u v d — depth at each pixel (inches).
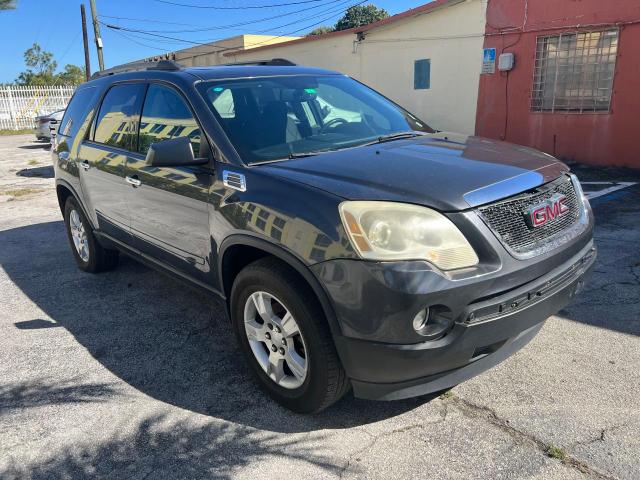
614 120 380.5
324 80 161.8
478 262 95.0
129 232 167.9
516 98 440.1
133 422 117.0
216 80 143.3
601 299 161.9
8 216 325.7
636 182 334.3
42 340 157.8
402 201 95.6
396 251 92.0
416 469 98.7
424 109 526.3
